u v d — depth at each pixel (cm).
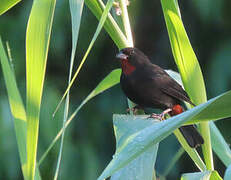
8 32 1245
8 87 454
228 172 357
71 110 1324
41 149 1090
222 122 1355
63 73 1383
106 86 566
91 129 1303
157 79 769
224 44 1325
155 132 380
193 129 653
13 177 1082
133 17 1434
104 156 1289
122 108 1333
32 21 425
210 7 1273
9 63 460
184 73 530
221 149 562
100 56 1434
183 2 1379
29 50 425
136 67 771
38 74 427
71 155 1157
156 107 794
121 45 539
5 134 1073
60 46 1277
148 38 1495
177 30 517
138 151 375
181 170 1352
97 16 534
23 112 454
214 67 1282
